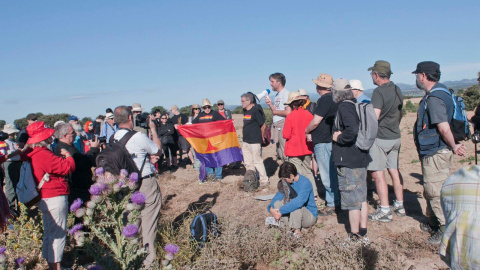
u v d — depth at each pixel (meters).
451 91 4.56
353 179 4.55
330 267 4.22
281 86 7.78
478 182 1.95
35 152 4.37
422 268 4.18
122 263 3.06
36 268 5.21
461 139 4.45
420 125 4.63
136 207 3.04
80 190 5.70
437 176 4.53
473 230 1.86
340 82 4.62
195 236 5.16
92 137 11.06
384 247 4.57
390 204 6.07
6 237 5.98
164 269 3.07
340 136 4.43
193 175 10.31
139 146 4.40
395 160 5.48
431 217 4.86
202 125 8.64
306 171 6.52
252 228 5.26
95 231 3.09
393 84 5.11
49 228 4.51
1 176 7.33
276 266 4.68
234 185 8.41
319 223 5.67
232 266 4.50
